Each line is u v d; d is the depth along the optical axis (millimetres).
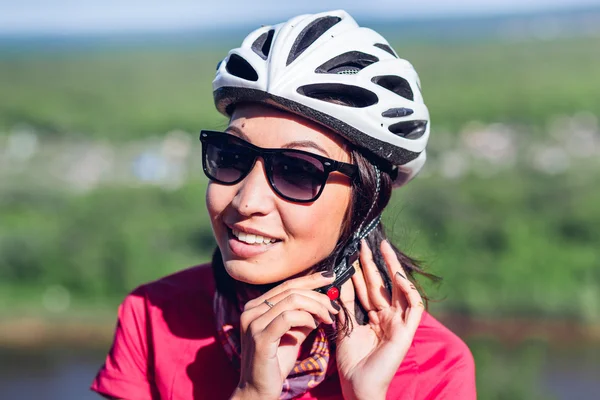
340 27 2340
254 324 2211
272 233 2246
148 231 13211
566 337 9648
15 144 28203
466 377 2420
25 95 50969
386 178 2428
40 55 101062
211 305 2553
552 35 105000
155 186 17375
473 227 12352
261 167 2246
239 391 2229
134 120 36312
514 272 10961
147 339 2574
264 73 2232
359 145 2314
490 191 15273
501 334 9656
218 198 2293
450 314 10148
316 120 2238
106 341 10297
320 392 2396
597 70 58688
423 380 2395
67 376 9234
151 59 92812
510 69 62062
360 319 2438
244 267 2275
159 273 11977
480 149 22984
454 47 88125
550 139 25266
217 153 2301
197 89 56188
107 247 12391
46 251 12148
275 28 2379
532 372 6859
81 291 11766
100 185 18969
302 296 2229
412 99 2422
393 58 2396
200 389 2463
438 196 13773
